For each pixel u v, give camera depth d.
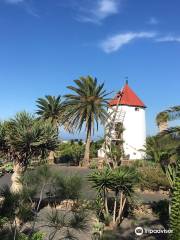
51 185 8.71
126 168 16.08
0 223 8.12
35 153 13.94
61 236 9.75
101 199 15.23
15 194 8.34
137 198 18.27
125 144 52.22
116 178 14.99
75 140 63.16
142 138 55.22
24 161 13.61
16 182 8.98
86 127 48.97
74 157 50.22
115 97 52.66
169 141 14.05
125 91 56.25
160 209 17.47
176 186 12.26
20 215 8.34
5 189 8.51
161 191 23.17
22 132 13.21
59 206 9.63
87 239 11.83
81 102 50.06
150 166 25.28
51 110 54.25
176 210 12.12
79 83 49.94
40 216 9.48
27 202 8.59
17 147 13.41
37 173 8.73
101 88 50.03
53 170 8.95
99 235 12.80
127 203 17.22
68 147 53.00
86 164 45.69
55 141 14.08
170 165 14.48
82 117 49.66
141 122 55.59
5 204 8.23
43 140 13.47
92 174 15.15
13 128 13.59
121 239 13.38
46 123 14.06
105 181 14.78
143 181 22.73
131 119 54.62
